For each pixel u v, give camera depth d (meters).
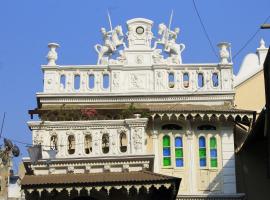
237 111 33.25
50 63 34.50
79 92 34.06
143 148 30.39
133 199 28.83
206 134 33.78
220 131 33.78
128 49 35.06
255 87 38.66
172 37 35.50
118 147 30.41
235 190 33.19
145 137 32.19
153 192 29.09
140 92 34.25
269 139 30.56
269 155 31.06
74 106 33.94
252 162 35.41
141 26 35.53
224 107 34.16
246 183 35.12
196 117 33.25
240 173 35.22
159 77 34.66
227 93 34.41
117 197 28.91
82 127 30.64
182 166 33.38
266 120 30.31
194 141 33.66
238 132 36.06
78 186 28.28
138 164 29.97
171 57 35.09
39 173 29.78
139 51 35.09
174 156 33.44
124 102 34.22
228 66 34.78
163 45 35.38
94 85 34.41
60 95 33.97
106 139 30.66
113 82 34.50
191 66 34.78
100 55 35.03
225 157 33.53
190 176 33.28
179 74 34.78
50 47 34.78
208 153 33.59
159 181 28.27
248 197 34.91
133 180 28.30
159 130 33.62
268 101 29.84
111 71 34.62
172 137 33.62
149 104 34.25
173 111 33.00
